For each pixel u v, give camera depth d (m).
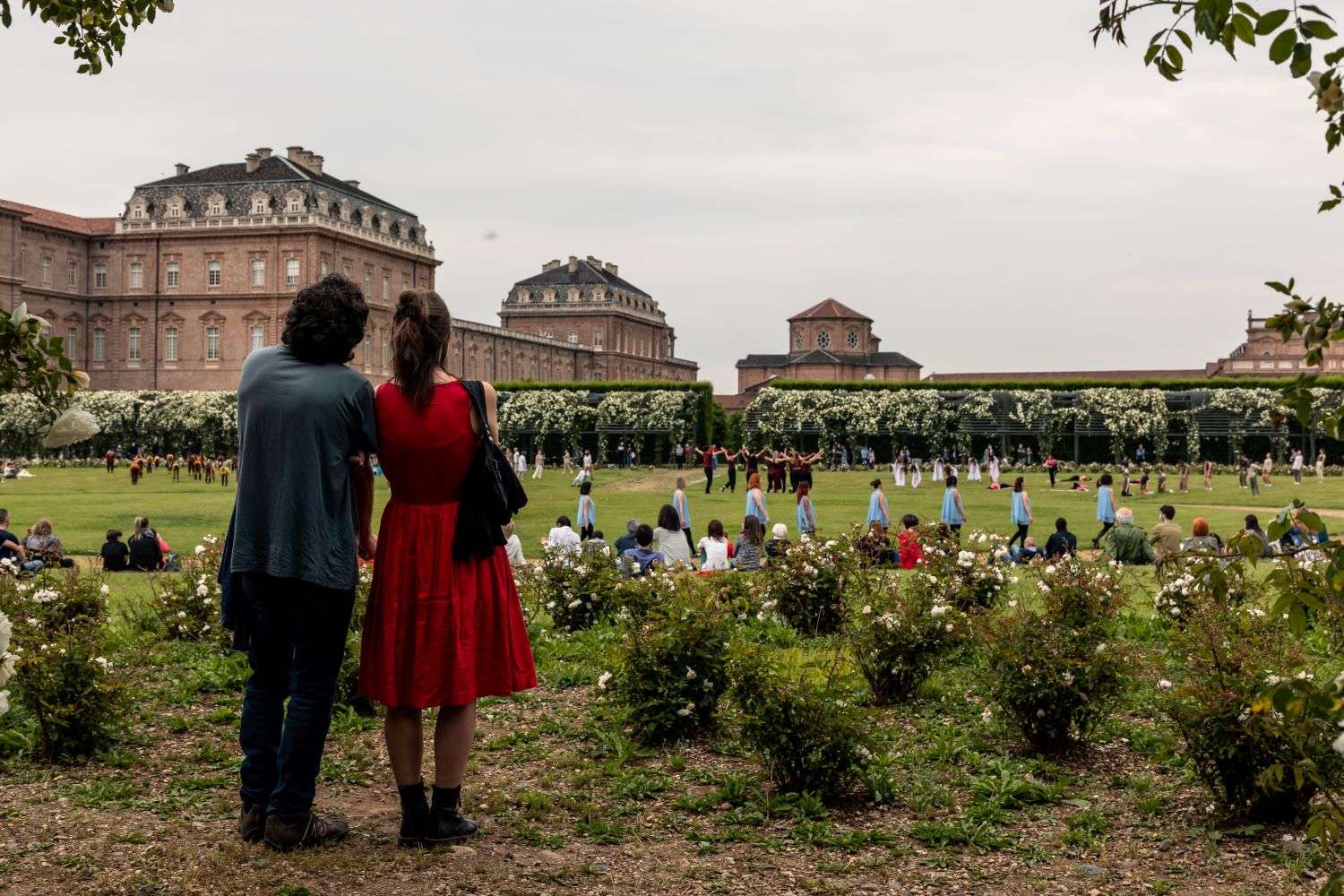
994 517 39.38
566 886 5.39
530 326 156.00
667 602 10.37
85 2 7.16
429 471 5.63
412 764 5.77
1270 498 48.47
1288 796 6.24
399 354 5.63
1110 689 7.75
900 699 9.33
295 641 5.65
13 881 5.27
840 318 152.75
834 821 6.50
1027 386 78.94
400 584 5.65
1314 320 3.84
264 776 5.84
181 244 102.69
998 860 5.95
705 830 6.29
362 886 5.25
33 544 22.11
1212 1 3.60
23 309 4.16
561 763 7.44
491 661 5.78
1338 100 3.63
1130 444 76.06
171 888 5.19
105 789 6.66
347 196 104.75
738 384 160.62
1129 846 6.16
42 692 7.23
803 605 13.01
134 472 57.72
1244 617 7.36
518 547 19.22
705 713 8.14
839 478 65.12
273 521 5.53
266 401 5.57
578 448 82.06
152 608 12.72
